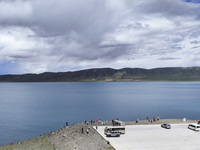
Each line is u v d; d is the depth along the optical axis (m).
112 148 45.28
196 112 129.62
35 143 54.34
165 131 60.62
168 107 153.12
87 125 69.44
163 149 44.34
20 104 176.00
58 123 97.94
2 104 176.75
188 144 47.94
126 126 67.75
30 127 89.25
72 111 134.75
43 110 139.88
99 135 56.00
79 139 51.69
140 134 56.97
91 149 44.78
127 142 49.25
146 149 44.22
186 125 69.81
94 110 138.62
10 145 55.12
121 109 143.00
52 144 50.44
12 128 87.25
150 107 153.25
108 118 110.12
